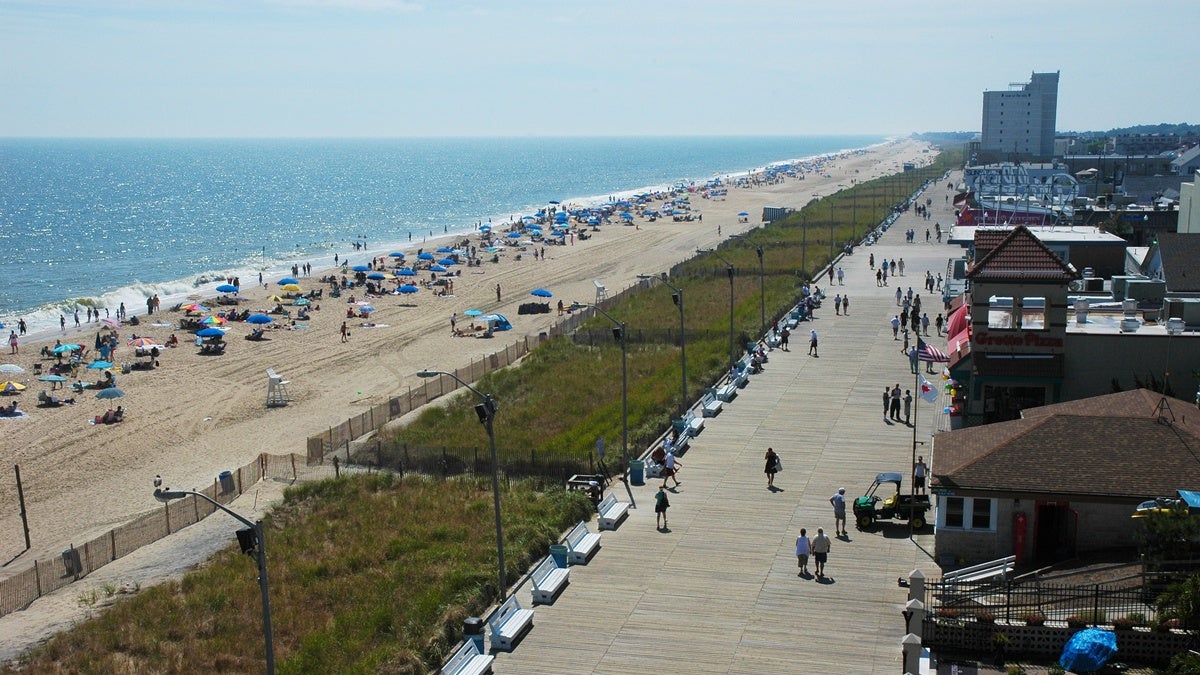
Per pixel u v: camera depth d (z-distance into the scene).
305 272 148.12
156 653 36.12
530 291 128.62
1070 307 57.88
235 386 82.75
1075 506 36.72
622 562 40.47
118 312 115.81
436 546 44.00
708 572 39.22
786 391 67.00
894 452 53.62
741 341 81.31
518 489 51.72
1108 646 28.70
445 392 77.31
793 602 36.34
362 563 43.22
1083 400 43.25
